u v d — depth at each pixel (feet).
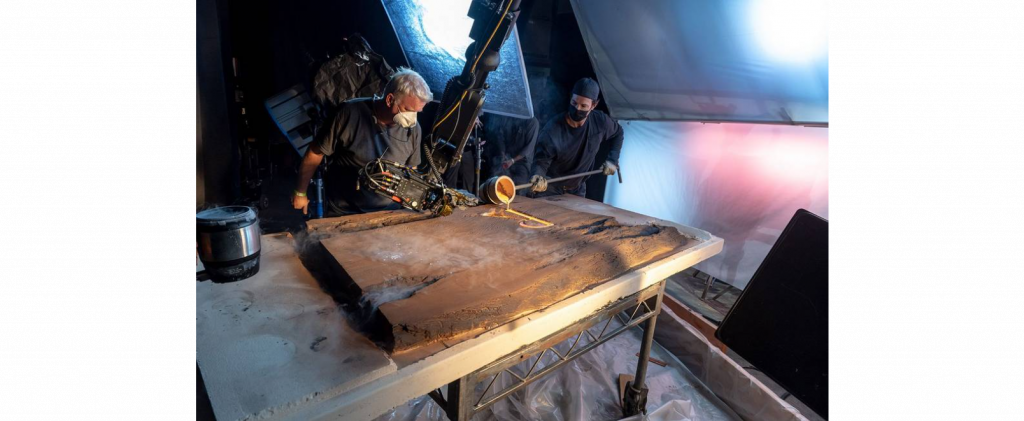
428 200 5.07
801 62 6.03
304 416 2.19
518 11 4.41
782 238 4.22
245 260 3.34
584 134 9.45
